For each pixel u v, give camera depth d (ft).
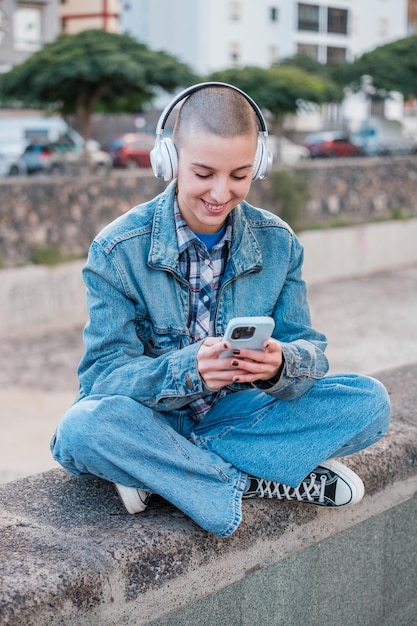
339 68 87.86
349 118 142.20
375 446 7.33
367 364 40.22
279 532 6.27
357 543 7.13
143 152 87.40
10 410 33.30
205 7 128.88
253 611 6.30
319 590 6.85
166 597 5.57
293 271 6.48
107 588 5.20
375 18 151.02
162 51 54.34
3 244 44.06
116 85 51.85
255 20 134.62
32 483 6.51
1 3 99.30
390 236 62.18
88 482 6.53
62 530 5.66
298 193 56.44
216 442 6.21
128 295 5.95
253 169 5.93
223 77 61.05
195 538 5.72
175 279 6.07
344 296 53.98
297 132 130.41
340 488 6.13
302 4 139.13
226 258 6.23
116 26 126.11
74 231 47.14
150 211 6.15
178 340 6.11
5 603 4.73
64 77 49.06
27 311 44.14
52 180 45.98
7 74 51.98
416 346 43.32
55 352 41.70
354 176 61.26
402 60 85.76
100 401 5.71
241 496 5.98
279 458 6.03
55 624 4.93
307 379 5.91
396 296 54.29
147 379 5.76
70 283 45.65
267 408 6.18
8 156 73.15
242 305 6.23
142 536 5.57
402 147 106.52
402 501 7.47
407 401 8.68
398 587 7.72
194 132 5.49
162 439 5.84
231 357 5.53
